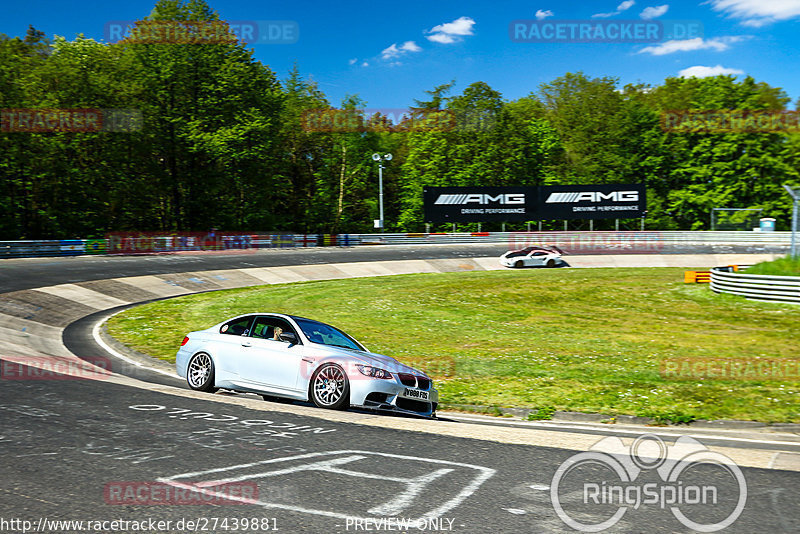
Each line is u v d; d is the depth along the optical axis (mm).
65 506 4172
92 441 5730
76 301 21109
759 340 16922
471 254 42375
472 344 15883
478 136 64062
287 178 64188
